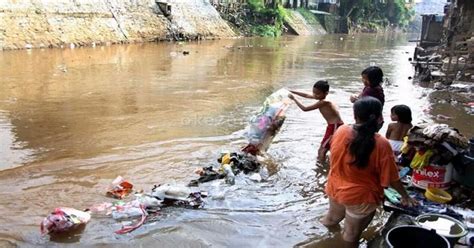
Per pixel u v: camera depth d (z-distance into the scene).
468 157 5.02
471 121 9.84
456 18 22.91
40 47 21.58
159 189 5.22
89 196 5.33
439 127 5.05
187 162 6.55
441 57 17.11
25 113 9.48
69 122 8.82
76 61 17.94
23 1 22.02
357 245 4.31
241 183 5.79
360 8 62.75
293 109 10.23
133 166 6.36
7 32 20.61
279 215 4.97
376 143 3.98
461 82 14.76
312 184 5.89
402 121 6.03
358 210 4.11
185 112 9.91
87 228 4.53
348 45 37.38
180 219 4.80
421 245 3.72
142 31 28.81
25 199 5.20
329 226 4.71
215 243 4.37
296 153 7.11
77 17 24.69
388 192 4.90
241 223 4.77
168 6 31.30
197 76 15.55
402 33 74.75
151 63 18.48
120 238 4.38
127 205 4.96
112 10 27.48
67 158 6.67
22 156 6.74
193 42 31.05
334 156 4.25
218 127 8.61
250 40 36.44
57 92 11.81
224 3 40.12
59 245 4.23
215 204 5.18
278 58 23.34
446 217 4.19
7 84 12.68
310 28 53.53
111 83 13.44
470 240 3.93
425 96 12.67
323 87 6.46
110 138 7.75
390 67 20.95
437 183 5.01
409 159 5.37
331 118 6.54
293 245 4.39
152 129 8.38
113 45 25.44
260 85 14.12
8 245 4.19
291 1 55.41
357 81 15.73
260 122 6.72
